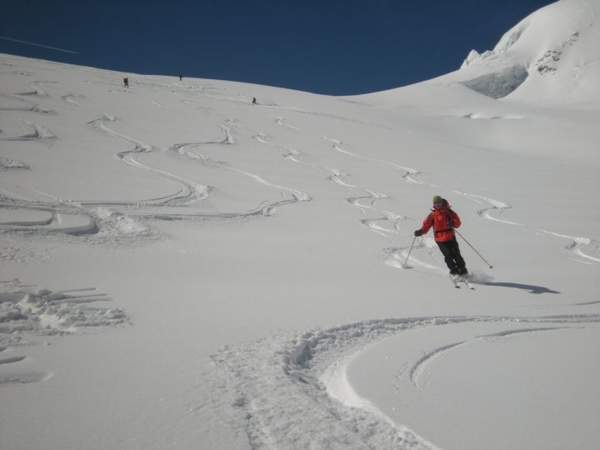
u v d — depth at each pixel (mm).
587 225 14234
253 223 10930
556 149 44938
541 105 84500
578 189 23922
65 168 14141
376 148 32188
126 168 16156
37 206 9352
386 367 3357
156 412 2494
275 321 4273
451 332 4352
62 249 6855
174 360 3225
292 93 64312
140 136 24016
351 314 4672
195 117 34031
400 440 2434
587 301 6016
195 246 8062
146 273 5977
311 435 2371
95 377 2889
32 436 2209
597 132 50344
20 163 13555
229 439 2275
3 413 2400
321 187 18078
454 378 3238
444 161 30453
